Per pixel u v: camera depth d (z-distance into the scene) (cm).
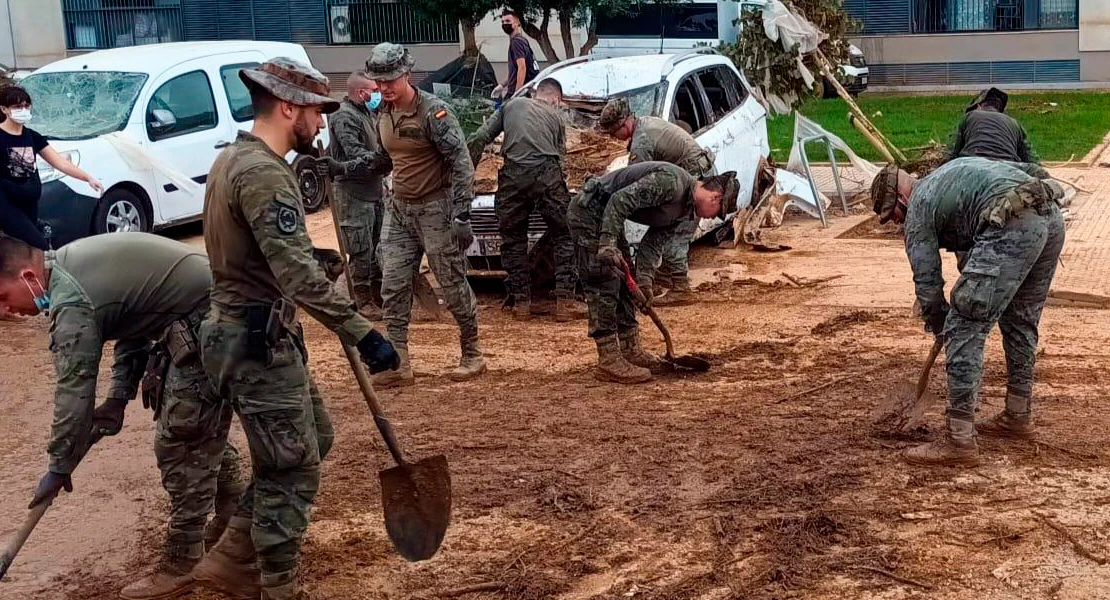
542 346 786
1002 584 427
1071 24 2512
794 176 1231
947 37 2591
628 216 654
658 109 1004
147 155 1170
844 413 617
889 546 461
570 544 476
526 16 1812
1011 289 515
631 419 621
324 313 390
